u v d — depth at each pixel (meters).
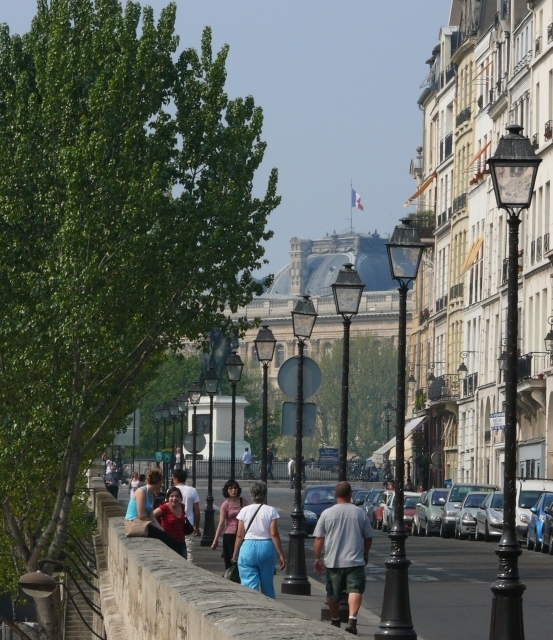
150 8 52.34
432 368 150.25
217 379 73.94
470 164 126.88
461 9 144.50
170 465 122.19
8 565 56.75
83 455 56.62
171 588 13.01
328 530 29.30
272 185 54.22
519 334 113.50
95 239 49.78
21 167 50.84
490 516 80.19
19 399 50.25
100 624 32.06
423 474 148.25
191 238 51.41
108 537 34.06
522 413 110.38
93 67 51.78
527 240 112.25
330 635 8.96
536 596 42.59
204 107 53.44
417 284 163.12
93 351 49.72
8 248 50.56
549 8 107.25
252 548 30.33
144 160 51.66
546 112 107.38
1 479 50.59
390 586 29.66
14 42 54.25
